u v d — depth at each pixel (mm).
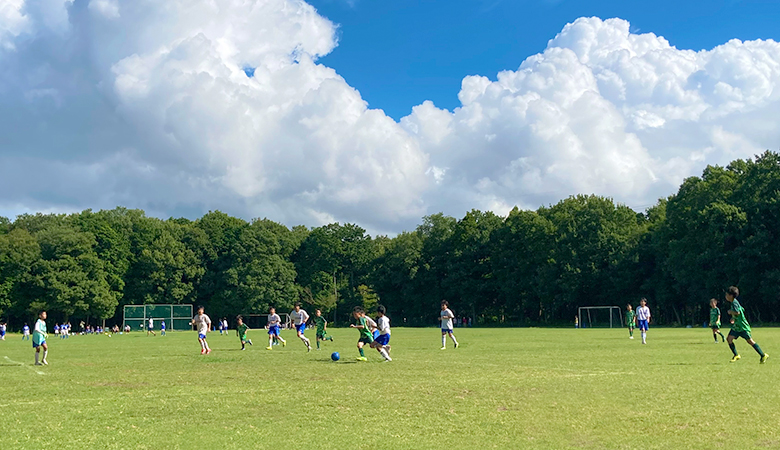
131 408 11250
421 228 111250
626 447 7922
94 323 101125
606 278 83062
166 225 107500
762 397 11289
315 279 111750
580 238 85375
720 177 72375
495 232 97688
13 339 61188
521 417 9844
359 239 116562
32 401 12289
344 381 14734
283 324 107500
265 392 13031
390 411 10570
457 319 99875
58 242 93188
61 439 8805
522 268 91875
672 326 71188
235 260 104938
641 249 81625
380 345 20594
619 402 11031
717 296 69250
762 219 65000
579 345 28734
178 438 8789
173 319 87688
